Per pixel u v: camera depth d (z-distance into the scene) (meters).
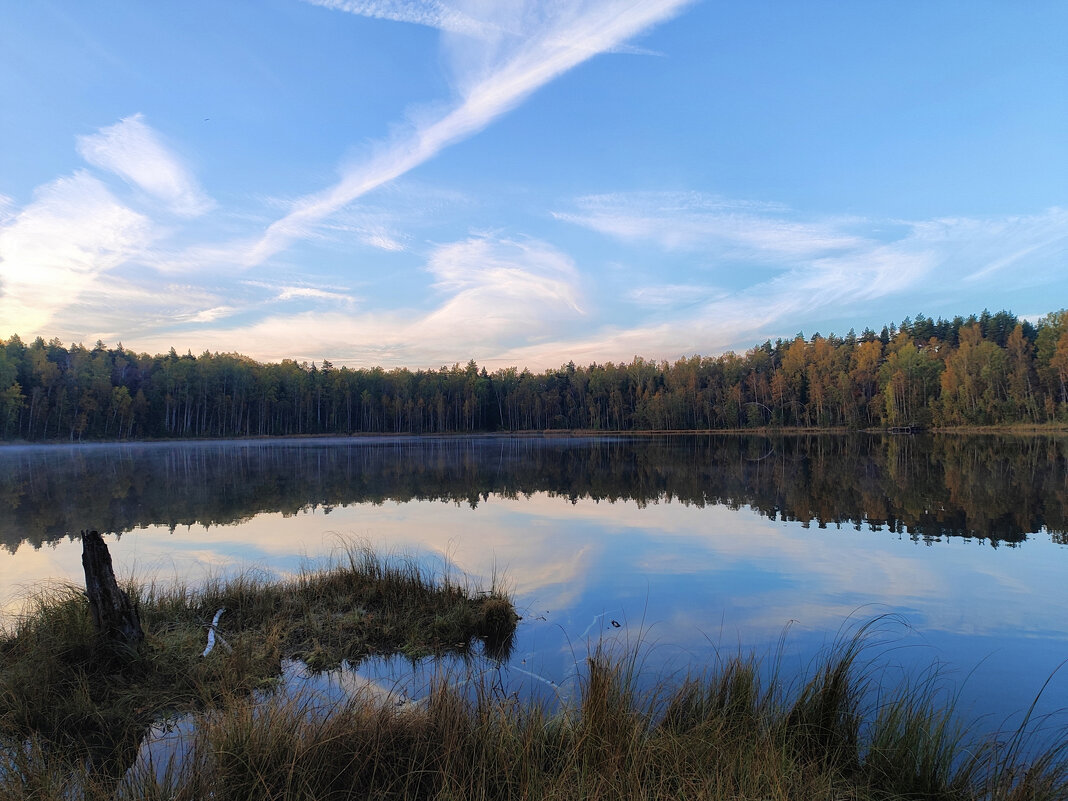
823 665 6.84
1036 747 5.00
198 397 100.50
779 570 11.44
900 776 4.39
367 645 7.66
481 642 7.76
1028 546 13.55
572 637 7.93
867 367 97.12
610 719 4.66
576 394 132.75
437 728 4.70
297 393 114.25
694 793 3.80
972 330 95.00
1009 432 70.31
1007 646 7.54
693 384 112.50
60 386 85.56
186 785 3.87
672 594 9.91
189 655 6.78
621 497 22.95
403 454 54.25
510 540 14.65
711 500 21.88
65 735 5.01
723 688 5.48
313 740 4.43
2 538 15.46
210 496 24.06
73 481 30.17
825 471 31.88
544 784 3.97
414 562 12.24
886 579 10.80
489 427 135.50
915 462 35.53
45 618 6.87
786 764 4.28
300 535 15.61
